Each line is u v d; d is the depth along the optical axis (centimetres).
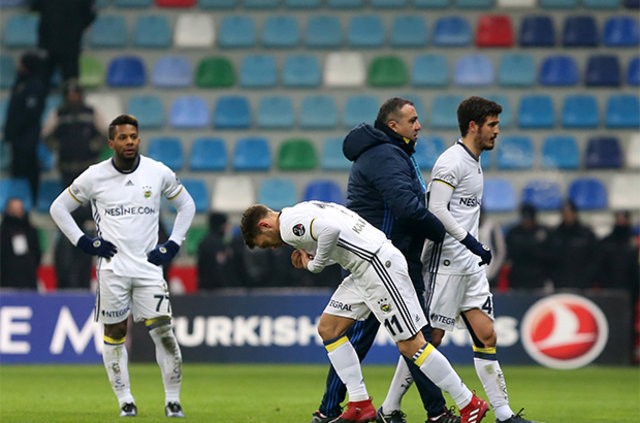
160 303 3170
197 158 7412
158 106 7662
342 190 7212
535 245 5991
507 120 7619
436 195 2759
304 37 8025
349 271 2766
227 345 5766
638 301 6112
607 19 8050
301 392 4297
